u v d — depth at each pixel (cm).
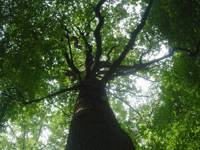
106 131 624
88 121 650
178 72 1298
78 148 607
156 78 1491
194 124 1436
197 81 1266
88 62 957
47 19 958
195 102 1351
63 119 1620
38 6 968
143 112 1627
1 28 936
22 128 1706
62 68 1158
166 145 1470
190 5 1095
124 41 1429
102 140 604
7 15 934
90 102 727
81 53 1430
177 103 1462
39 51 961
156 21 1179
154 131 1488
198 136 1430
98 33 944
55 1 1017
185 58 1256
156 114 1496
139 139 1524
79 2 1149
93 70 912
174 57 1321
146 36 1274
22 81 998
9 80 1005
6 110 1182
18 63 951
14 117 1229
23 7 944
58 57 1015
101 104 728
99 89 793
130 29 1452
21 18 934
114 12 1413
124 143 613
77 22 1229
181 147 1438
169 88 1441
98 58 930
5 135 2095
